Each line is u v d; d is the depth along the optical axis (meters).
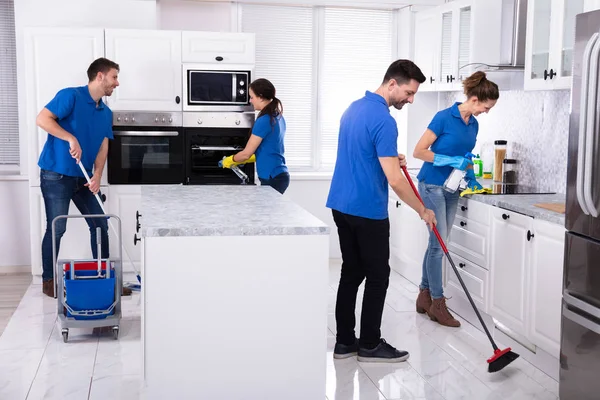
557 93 4.29
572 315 2.91
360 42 6.09
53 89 4.93
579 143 2.77
